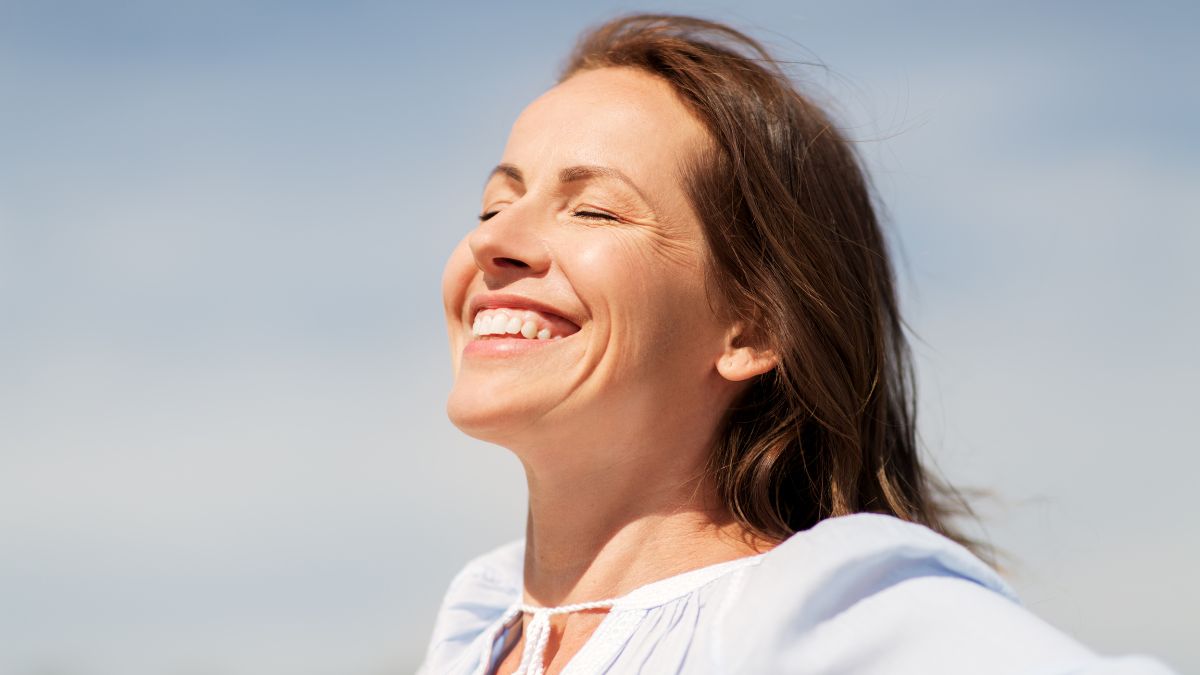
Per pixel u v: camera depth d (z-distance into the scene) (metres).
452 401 2.38
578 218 2.43
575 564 2.43
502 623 2.53
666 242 2.41
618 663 2.12
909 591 1.89
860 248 2.79
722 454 2.47
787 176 2.61
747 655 1.87
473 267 2.56
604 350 2.32
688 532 2.38
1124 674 1.60
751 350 2.48
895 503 2.68
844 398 2.56
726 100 2.56
